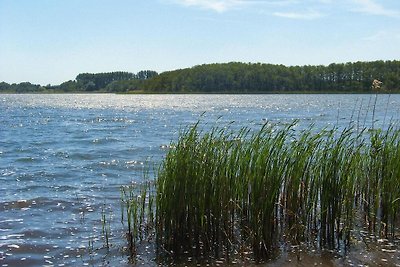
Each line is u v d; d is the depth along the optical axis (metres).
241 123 39.31
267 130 9.44
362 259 8.37
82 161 20.44
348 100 101.50
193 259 8.41
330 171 8.98
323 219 9.02
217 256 8.53
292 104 87.19
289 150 9.35
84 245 9.23
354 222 10.02
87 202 12.74
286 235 9.07
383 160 10.18
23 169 18.41
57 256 8.70
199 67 176.75
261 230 8.43
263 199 8.44
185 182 8.59
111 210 11.91
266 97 143.50
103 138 29.89
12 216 11.42
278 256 8.50
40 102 117.06
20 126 40.88
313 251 8.72
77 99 147.75
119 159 20.80
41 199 13.08
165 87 184.12
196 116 52.81
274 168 8.62
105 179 16.19
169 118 50.41
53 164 19.70
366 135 14.41
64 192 14.04
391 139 10.62
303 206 9.39
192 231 8.70
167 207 8.66
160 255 8.61
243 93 164.88
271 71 162.12
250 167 8.92
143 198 9.55
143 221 9.50
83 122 45.84
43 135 32.47
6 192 14.05
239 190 8.88
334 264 8.16
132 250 8.75
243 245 8.76
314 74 151.12
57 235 9.89
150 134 32.47
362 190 10.45
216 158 8.88
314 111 60.53
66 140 29.05
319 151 9.48
